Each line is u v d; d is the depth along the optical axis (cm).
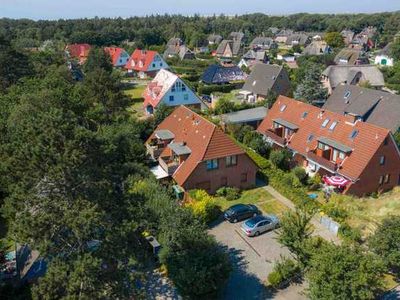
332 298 2364
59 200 2222
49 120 2278
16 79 6969
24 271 2970
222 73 10450
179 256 2827
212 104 8262
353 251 2522
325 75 9469
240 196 4369
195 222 3069
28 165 2173
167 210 3195
